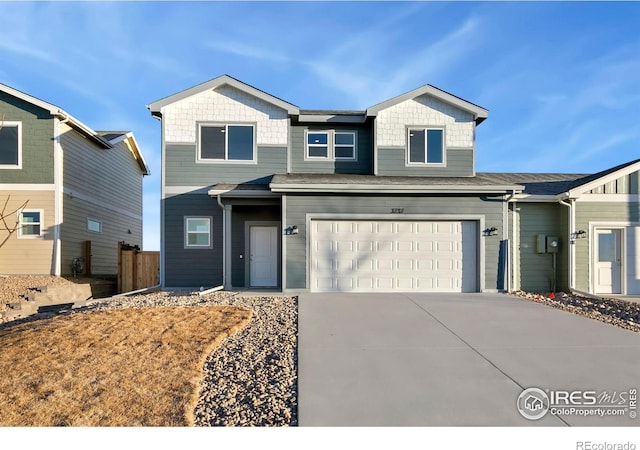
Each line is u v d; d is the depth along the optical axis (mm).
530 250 11688
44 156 13141
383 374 4867
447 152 12742
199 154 12227
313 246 10727
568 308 8703
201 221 12180
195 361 5098
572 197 11203
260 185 11789
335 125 13094
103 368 4840
